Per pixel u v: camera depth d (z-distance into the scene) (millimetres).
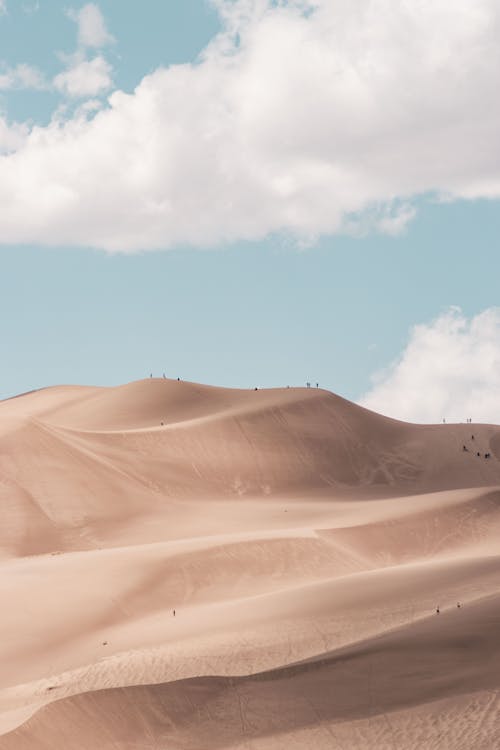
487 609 51812
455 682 42719
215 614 68000
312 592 68625
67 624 70125
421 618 56281
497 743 37000
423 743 38062
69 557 90562
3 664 61188
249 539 97125
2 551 108125
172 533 119250
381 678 44094
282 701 43062
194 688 43938
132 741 40625
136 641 63562
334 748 38875
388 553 111000
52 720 40719
